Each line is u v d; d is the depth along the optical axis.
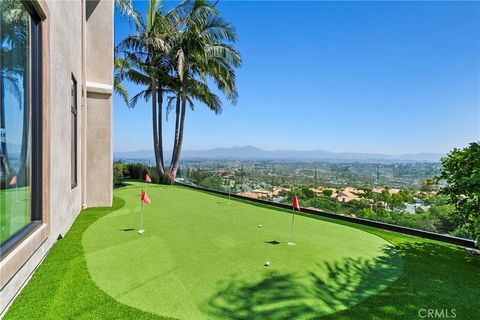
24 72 2.98
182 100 14.20
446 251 4.12
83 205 6.50
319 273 3.06
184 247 3.75
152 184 12.92
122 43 12.45
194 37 12.61
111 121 7.07
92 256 3.34
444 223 4.89
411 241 4.66
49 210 3.43
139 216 5.67
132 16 11.51
